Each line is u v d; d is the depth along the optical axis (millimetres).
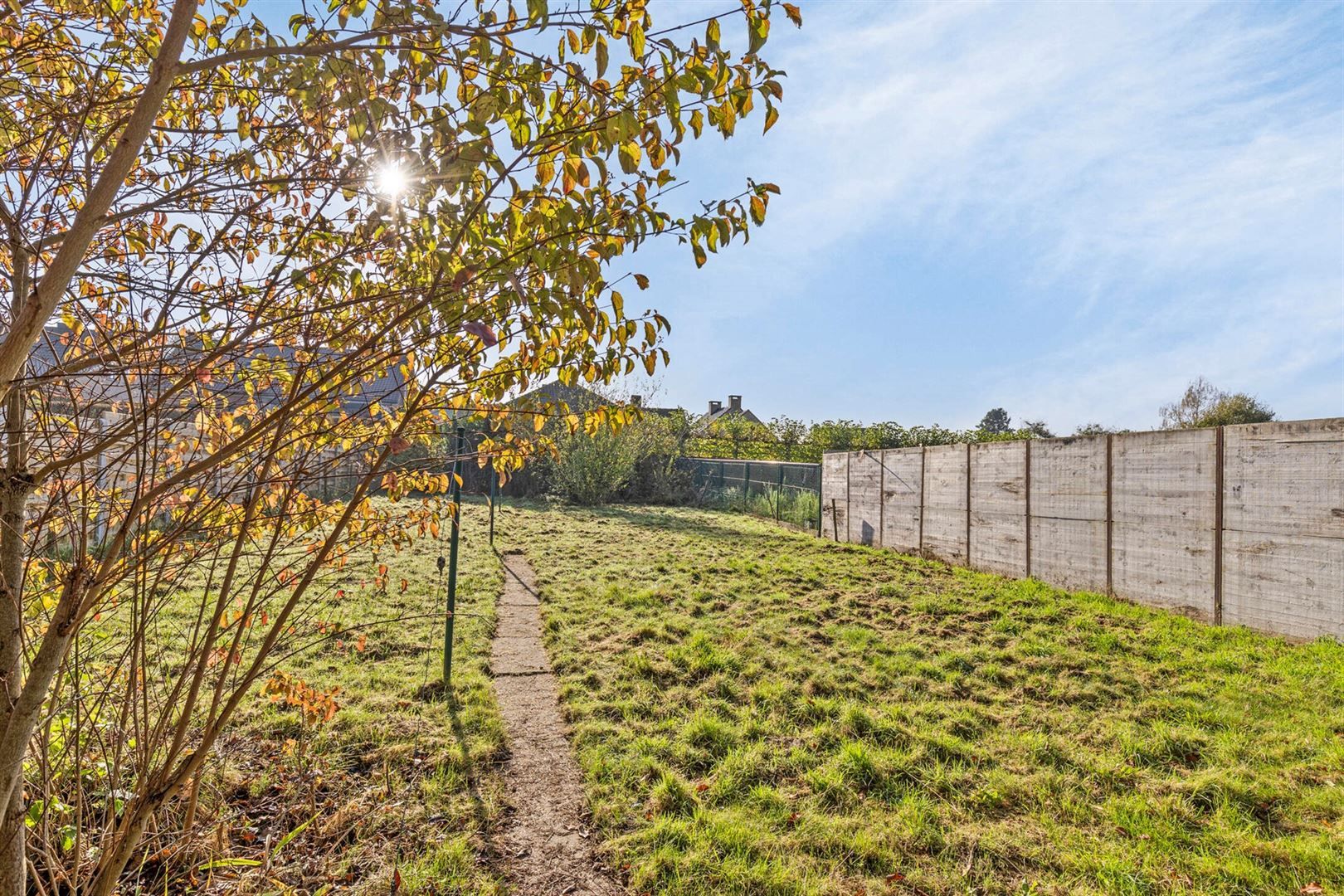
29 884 2287
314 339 1889
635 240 1768
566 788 3621
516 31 1500
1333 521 5539
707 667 5352
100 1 1804
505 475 2895
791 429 24016
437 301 1701
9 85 1663
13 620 1578
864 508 12734
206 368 1689
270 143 1794
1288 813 3293
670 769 3789
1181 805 3385
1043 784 3629
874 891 2820
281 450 2074
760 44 1667
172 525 1962
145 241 1944
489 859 2979
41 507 1799
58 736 2385
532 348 2193
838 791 3568
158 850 2445
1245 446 6270
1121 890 2793
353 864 2842
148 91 1256
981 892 2826
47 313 1216
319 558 1877
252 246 2043
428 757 3797
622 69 1650
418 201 1826
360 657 5188
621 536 12734
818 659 5609
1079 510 8133
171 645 4250
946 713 4531
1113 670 5301
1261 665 5266
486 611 6941
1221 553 6477
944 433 19297
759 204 1879
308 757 3576
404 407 2400
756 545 11977
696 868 2945
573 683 5012
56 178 1669
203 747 1809
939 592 8039
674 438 21953
